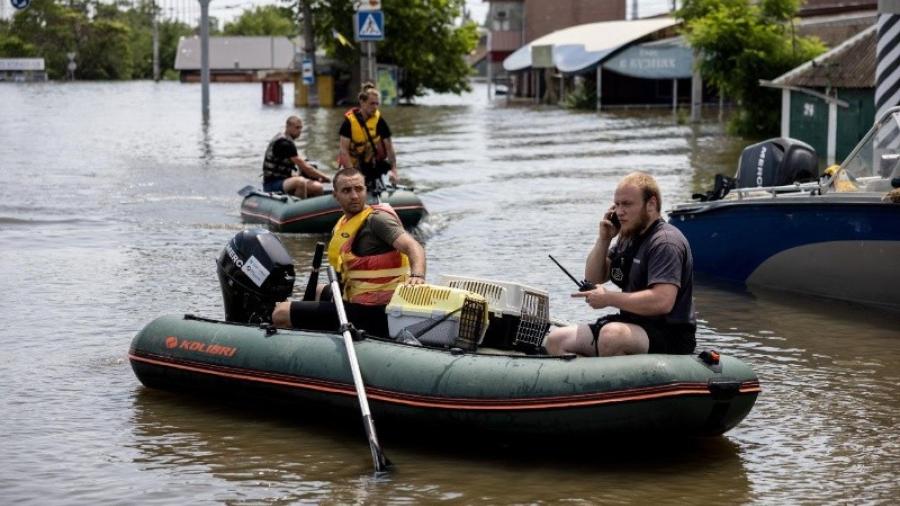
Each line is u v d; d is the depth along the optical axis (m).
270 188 20.12
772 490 8.05
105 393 10.20
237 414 9.66
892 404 9.92
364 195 9.93
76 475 8.32
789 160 14.77
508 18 90.75
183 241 17.77
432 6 68.50
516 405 8.31
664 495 7.95
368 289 9.79
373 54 29.50
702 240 15.07
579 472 8.38
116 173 27.27
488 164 29.39
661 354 8.32
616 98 62.62
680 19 45.75
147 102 67.25
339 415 9.06
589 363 8.32
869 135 13.47
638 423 8.15
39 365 11.02
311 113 54.62
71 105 62.56
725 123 45.75
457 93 72.56
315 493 7.98
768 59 38.22
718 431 8.38
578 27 69.12
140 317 12.83
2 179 25.80
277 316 9.95
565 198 22.66
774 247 14.23
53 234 18.38
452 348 8.87
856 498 7.90
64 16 134.38
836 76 28.97
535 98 70.44
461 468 8.45
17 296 13.87
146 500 7.87
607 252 9.17
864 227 13.19
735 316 13.02
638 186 8.69
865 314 13.06
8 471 8.39
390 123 46.47
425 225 19.02
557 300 13.50
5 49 126.19
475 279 9.63
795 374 10.81
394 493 7.97
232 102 68.50
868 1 47.81
